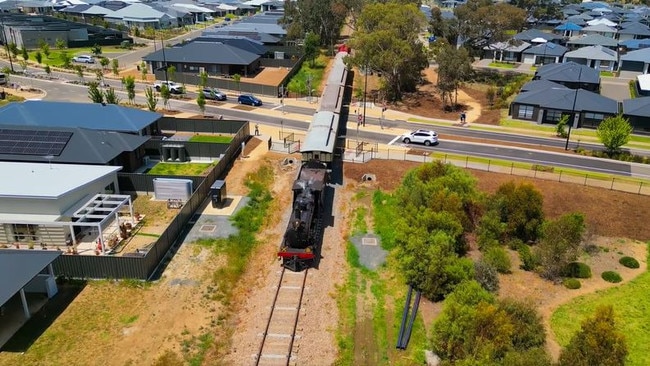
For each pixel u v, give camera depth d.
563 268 35.03
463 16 94.75
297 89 80.81
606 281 34.88
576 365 23.62
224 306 30.52
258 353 26.89
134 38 128.12
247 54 89.00
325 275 34.12
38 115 50.00
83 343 26.78
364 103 69.94
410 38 77.75
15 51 99.12
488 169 49.12
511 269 35.72
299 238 33.88
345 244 38.09
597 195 44.44
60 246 35.69
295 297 31.64
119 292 30.89
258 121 63.91
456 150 55.16
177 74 82.00
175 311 29.66
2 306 27.47
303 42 104.94
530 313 27.58
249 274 34.12
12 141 44.16
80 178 38.56
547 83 74.81
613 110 64.62
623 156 54.16
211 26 154.75
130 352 26.41
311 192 37.66
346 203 43.88
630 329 29.98
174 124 58.16
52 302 29.81
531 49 103.75
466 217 38.19
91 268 31.75
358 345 28.14
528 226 38.53
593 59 99.31
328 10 109.81
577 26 131.62
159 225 38.97
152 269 32.81
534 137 61.69
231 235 37.91
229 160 49.84
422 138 56.47
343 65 85.06
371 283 33.62
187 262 34.38
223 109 68.81
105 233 37.25
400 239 35.09
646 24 145.88
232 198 43.56
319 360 26.83
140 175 43.47
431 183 40.41
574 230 35.47
